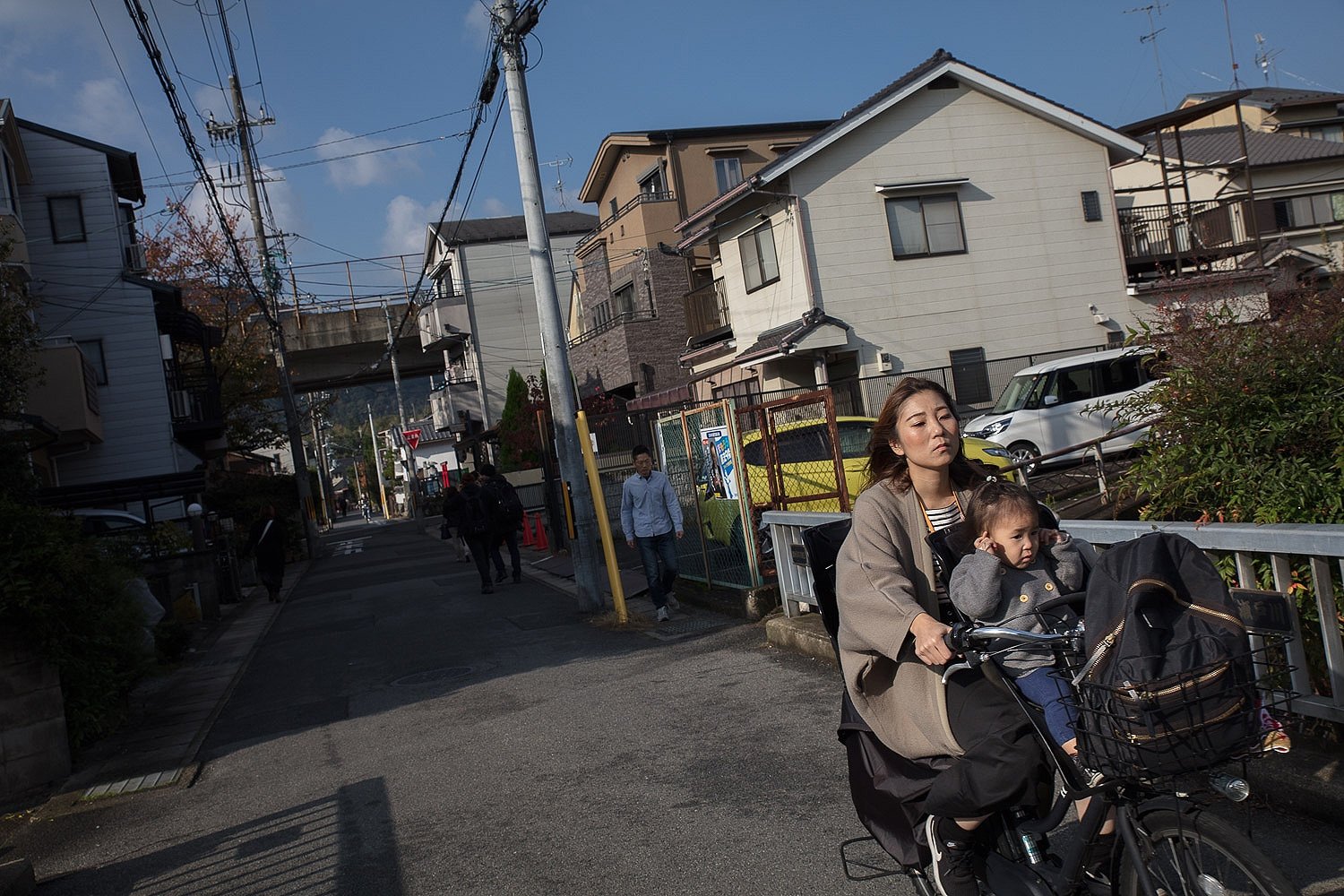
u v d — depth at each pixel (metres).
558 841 4.98
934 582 3.10
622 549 18.62
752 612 10.23
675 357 34.22
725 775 5.64
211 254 36.41
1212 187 32.75
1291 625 2.73
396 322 47.78
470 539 16.16
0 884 5.04
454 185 14.80
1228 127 36.09
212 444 33.84
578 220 52.25
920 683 3.05
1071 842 2.82
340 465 135.62
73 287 27.80
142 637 9.64
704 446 11.41
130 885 5.20
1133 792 2.63
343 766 7.01
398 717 8.32
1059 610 2.86
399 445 76.88
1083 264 24.69
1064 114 24.33
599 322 39.38
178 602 16.88
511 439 35.84
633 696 7.88
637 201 35.47
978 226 23.97
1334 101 37.09
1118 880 2.70
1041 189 24.47
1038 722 2.79
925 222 23.64
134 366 28.03
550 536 21.56
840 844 4.45
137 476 27.78
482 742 7.12
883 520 3.11
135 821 6.38
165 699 10.50
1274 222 32.09
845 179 23.20
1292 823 3.92
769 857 4.43
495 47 12.28
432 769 6.61
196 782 7.15
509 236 49.34
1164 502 5.55
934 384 3.17
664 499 11.16
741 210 24.77
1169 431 5.53
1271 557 4.13
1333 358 5.04
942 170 23.78
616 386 35.16
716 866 4.41
